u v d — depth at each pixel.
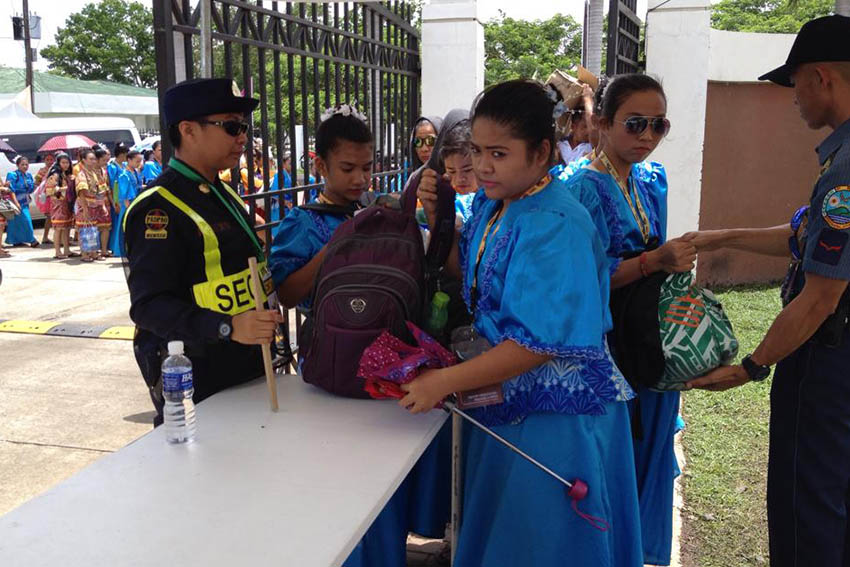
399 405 2.02
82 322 7.25
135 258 2.07
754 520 3.29
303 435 1.88
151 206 2.07
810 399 2.21
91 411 4.88
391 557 2.27
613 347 2.38
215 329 2.00
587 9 6.71
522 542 1.93
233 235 2.19
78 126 17.08
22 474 3.98
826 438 2.21
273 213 4.73
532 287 1.77
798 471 2.27
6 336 6.74
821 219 2.04
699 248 2.53
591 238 1.85
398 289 2.02
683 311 2.26
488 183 1.86
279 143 3.43
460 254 2.23
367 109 4.61
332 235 2.46
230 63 3.03
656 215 2.62
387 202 2.25
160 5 2.59
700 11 6.28
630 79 2.34
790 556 2.33
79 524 1.46
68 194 11.55
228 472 1.68
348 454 1.77
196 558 1.34
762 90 8.05
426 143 3.99
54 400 5.09
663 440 2.58
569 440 1.92
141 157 12.26
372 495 1.57
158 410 2.26
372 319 2.01
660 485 2.61
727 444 4.08
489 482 1.99
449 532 2.95
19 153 16.08
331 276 2.10
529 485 1.93
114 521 1.47
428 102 5.79
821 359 2.18
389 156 5.18
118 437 4.47
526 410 1.93
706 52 6.35
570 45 24.11
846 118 2.09
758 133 8.13
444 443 2.36
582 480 1.91
